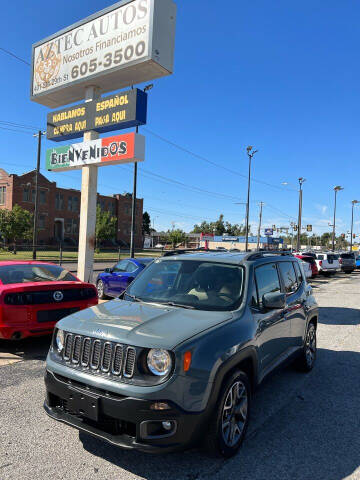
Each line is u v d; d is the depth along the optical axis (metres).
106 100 10.83
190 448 2.75
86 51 11.33
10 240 49.38
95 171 11.52
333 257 25.08
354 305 12.00
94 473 2.80
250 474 2.86
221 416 2.92
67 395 2.96
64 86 11.91
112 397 2.71
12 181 52.66
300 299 4.98
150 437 2.59
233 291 3.68
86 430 2.81
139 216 72.94
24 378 4.77
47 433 3.39
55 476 2.75
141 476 2.79
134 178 22.16
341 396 4.46
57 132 12.33
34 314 5.46
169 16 10.45
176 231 78.56
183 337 2.84
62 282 5.99
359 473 2.91
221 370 2.88
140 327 2.99
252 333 3.38
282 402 4.26
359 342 7.13
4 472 2.79
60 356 3.20
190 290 3.80
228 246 74.81
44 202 56.75
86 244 11.27
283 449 3.24
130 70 10.49
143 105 10.36
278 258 4.73
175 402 2.62
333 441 3.39
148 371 2.71
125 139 10.36
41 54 12.71
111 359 2.82
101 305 3.81
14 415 3.74
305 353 5.20
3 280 5.87
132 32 10.32
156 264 4.39
